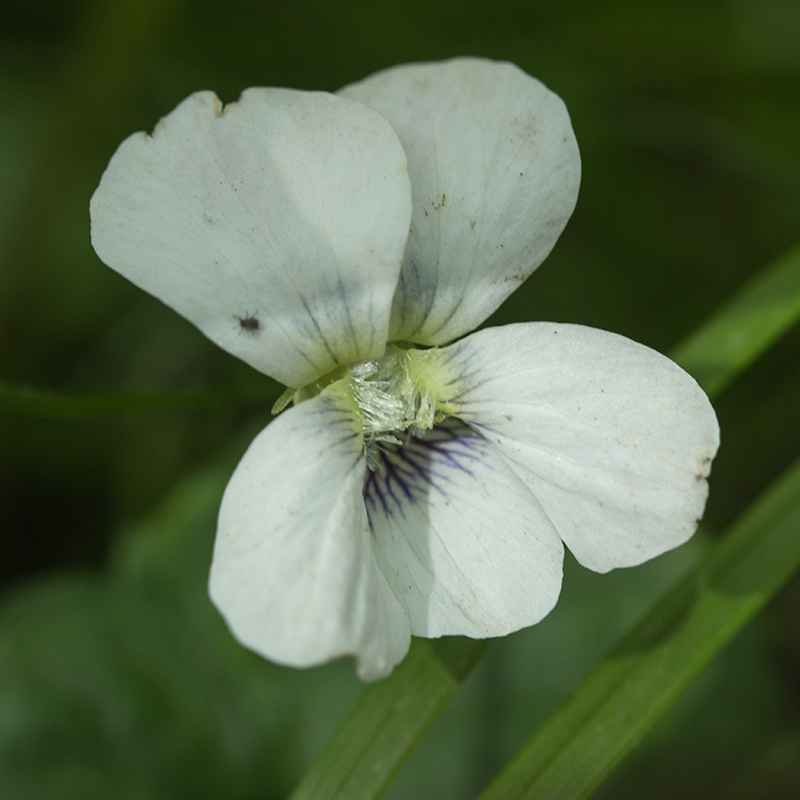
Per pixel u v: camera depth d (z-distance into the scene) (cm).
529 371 14
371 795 14
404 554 14
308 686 16
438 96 14
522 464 14
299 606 13
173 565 17
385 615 14
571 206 14
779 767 16
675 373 14
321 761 14
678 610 14
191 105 14
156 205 14
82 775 16
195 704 16
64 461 17
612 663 14
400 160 14
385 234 14
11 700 16
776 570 15
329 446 14
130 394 15
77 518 17
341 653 13
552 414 14
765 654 17
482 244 14
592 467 14
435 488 14
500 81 14
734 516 17
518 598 14
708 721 16
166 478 17
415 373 14
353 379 14
